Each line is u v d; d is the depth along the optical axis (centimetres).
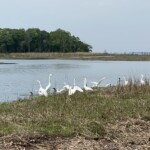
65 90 1875
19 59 10925
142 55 11119
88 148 866
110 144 900
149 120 1134
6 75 4303
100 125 1026
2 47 12725
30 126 1019
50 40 13375
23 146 868
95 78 3941
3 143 870
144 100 1470
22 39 13062
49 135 950
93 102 1422
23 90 2628
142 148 877
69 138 938
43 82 3369
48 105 1345
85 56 11538
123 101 1445
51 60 10288
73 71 5259
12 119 1094
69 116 1138
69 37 13538
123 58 10806
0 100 2034
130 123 1067
